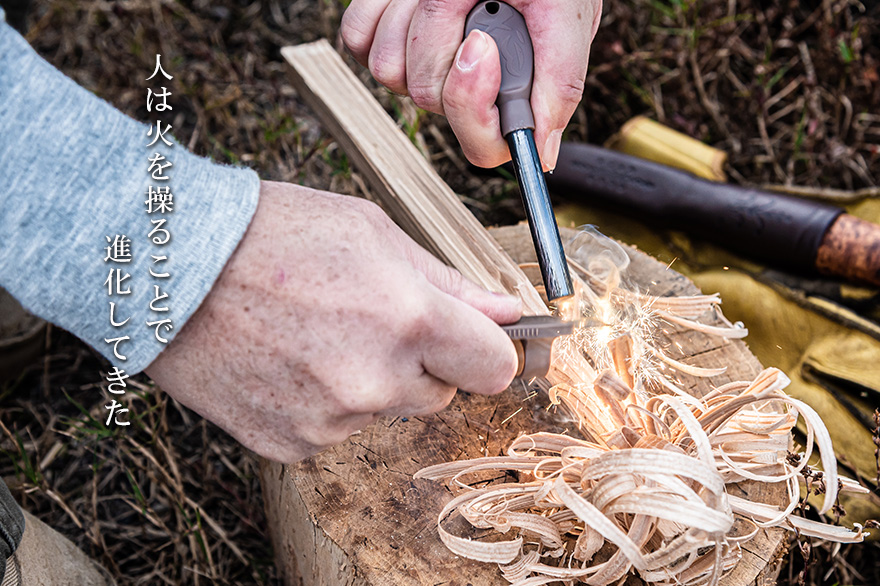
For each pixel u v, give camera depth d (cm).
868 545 146
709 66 230
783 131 222
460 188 216
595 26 107
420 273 80
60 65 249
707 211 171
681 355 119
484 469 101
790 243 161
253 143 213
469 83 93
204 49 224
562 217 190
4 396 173
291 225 77
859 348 146
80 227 71
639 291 131
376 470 102
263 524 161
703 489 87
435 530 95
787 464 99
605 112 224
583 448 96
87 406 179
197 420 176
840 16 230
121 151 73
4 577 101
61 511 161
